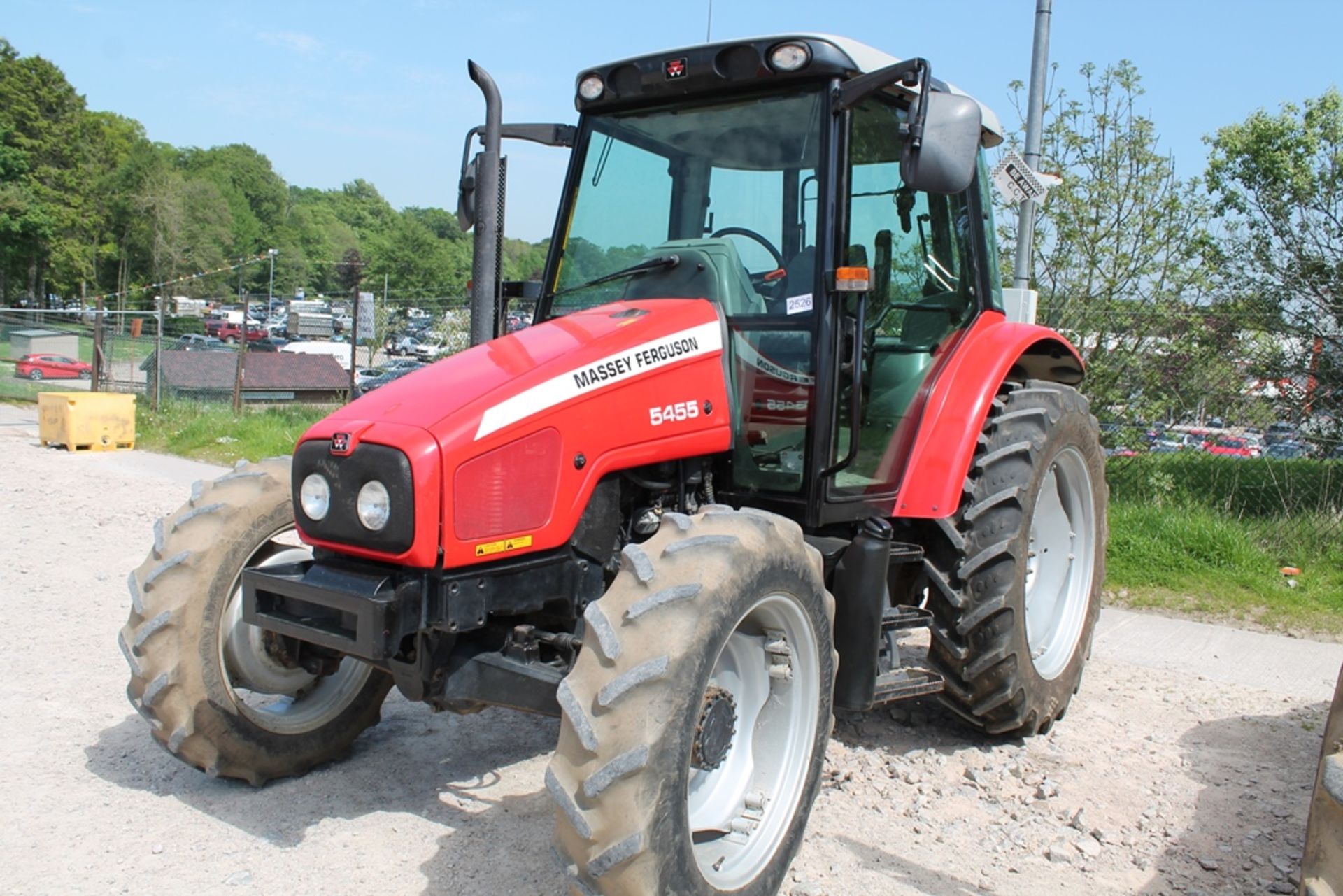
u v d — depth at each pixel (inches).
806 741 125.3
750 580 111.9
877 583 140.7
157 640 137.9
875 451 159.8
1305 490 335.9
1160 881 128.0
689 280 149.1
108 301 2999.5
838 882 125.9
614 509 132.8
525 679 126.1
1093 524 189.8
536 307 164.1
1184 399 353.4
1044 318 354.6
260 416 609.6
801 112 145.6
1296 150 376.5
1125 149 349.7
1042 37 287.6
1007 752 167.8
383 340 1001.5
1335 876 93.8
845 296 143.7
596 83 159.0
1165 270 350.3
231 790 148.0
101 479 425.1
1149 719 183.9
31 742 161.0
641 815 100.0
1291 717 185.5
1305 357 358.6
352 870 126.3
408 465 113.6
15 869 123.9
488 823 139.3
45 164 2775.6
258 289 4195.4
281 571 124.9
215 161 4616.1
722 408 142.2
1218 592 262.7
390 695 190.4
